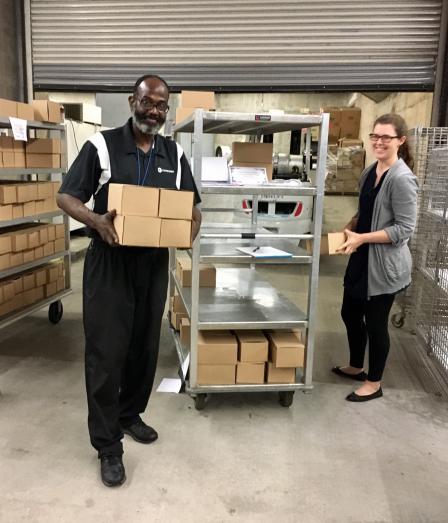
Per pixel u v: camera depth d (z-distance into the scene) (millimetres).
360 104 8906
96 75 4500
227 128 2977
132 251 1887
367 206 2633
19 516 1768
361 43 4117
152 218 1795
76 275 5328
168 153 1978
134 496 1894
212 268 3143
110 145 1840
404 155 2635
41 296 3607
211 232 2807
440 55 4039
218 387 2518
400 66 4117
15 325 3775
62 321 3891
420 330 3537
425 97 4594
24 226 3584
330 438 2355
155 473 2035
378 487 2002
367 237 2443
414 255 3701
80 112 6535
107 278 1858
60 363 3109
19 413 2484
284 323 2514
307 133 3186
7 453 2141
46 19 4430
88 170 1812
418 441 2355
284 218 5586
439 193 3287
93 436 1986
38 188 3355
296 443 2299
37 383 2826
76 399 2650
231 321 2512
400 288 2527
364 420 2535
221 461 2135
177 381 2881
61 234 3787
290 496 1926
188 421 2459
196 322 2461
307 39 4168
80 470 2041
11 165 3080
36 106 3393
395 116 2463
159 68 4402
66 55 4484
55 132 4742
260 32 4203
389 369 3160
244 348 2521
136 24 4328
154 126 1829
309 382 2586
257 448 2246
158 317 2074
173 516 1794
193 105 2891
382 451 2260
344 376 3061
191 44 4305
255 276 3535
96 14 4355
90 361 1936
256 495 1923
